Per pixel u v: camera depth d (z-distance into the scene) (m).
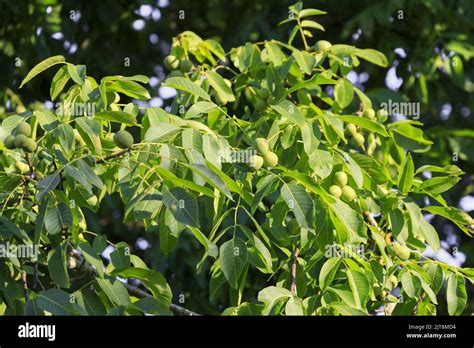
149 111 4.72
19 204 4.57
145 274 4.35
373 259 4.93
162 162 4.20
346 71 5.85
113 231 8.80
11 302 4.43
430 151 8.67
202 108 4.95
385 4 9.05
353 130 5.59
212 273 4.87
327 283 4.56
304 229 4.61
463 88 8.95
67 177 4.43
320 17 9.43
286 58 5.91
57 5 9.25
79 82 4.70
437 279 4.79
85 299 4.25
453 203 9.05
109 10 9.67
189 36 5.93
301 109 5.52
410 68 9.03
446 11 9.21
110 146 4.69
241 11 9.77
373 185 5.18
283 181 4.47
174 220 4.20
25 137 4.45
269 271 4.63
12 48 8.92
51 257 4.12
